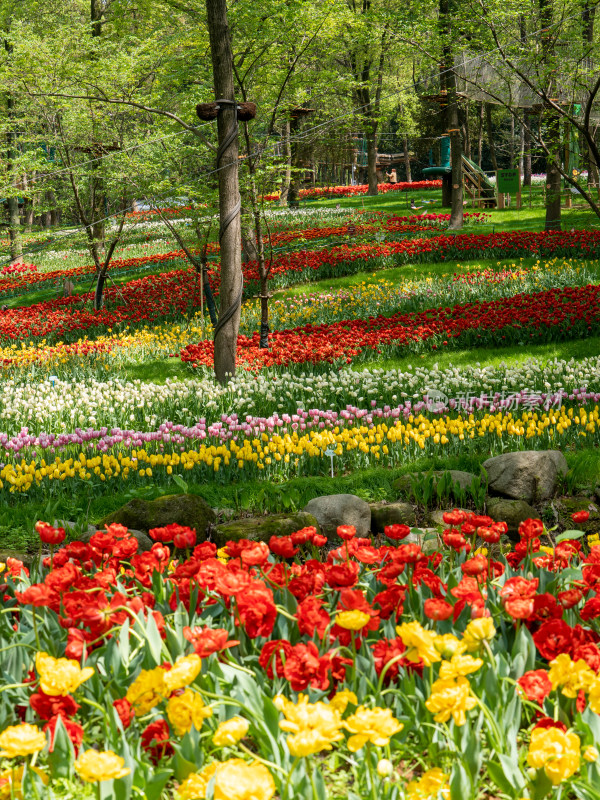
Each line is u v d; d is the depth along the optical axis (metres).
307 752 1.91
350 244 22.38
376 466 8.08
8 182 21.44
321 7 14.68
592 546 3.69
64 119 18.78
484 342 13.15
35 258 29.67
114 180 17.70
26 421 9.76
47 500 7.21
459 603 3.06
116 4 21.14
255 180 14.16
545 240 19.41
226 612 3.19
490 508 6.80
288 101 16.66
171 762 2.46
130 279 23.17
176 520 6.52
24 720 2.71
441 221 26.58
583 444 8.30
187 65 16.27
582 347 12.41
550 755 2.04
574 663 2.55
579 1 14.22
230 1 14.33
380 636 3.08
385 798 2.23
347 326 14.41
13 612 3.54
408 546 3.21
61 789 2.35
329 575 3.06
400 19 17.89
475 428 8.51
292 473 8.03
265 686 2.68
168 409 10.09
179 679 2.29
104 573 3.35
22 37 18.59
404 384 10.41
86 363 14.23
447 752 2.44
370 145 38.78
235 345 12.00
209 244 24.00
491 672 2.59
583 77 14.89
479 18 14.59
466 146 40.66
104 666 2.81
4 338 16.70
